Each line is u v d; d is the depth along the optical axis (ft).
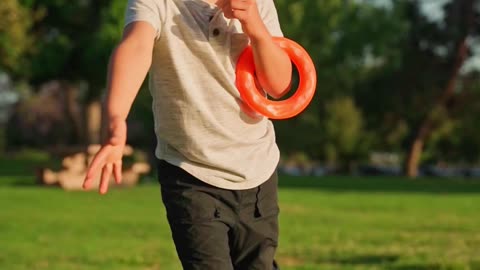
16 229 48.73
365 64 176.65
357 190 98.53
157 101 13.16
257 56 12.85
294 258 36.96
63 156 87.86
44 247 40.63
